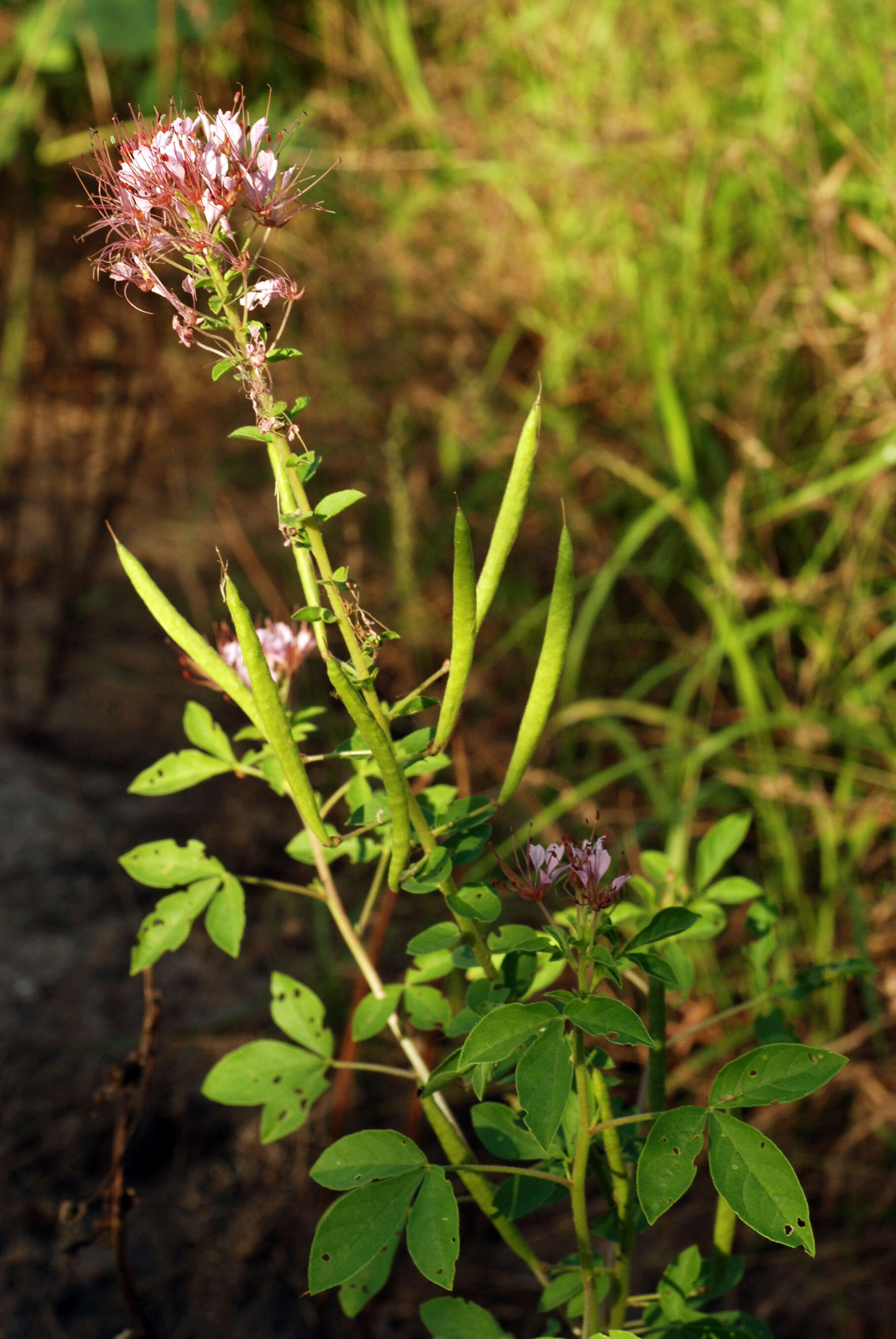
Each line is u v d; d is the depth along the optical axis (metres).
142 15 1.51
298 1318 0.80
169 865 0.59
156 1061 0.94
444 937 0.54
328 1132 0.87
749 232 1.42
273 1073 0.59
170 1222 0.85
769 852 1.08
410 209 1.59
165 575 1.50
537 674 0.52
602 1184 0.56
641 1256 0.86
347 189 1.68
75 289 1.52
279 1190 0.84
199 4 1.52
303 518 0.50
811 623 1.18
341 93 1.73
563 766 1.23
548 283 1.50
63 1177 0.88
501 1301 0.82
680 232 1.36
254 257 0.50
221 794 1.26
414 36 1.86
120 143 0.51
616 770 1.06
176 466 1.52
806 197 1.20
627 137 1.33
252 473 1.62
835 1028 0.95
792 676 1.23
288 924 1.03
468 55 1.75
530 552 1.40
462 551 0.50
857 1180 0.89
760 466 1.21
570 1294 0.56
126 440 1.57
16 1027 0.98
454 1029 0.54
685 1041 0.97
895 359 1.12
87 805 1.23
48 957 1.04
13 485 1.46
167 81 1.42
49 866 1.14
